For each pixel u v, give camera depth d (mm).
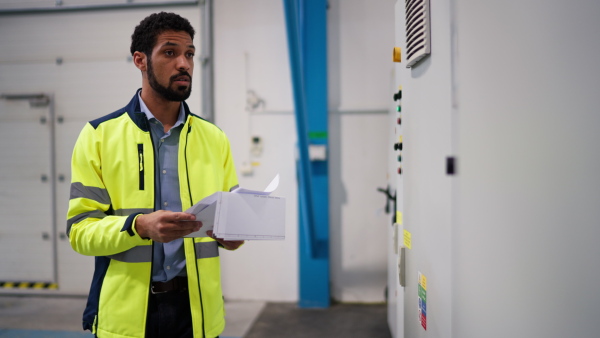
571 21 753
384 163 4008
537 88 806
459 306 1066
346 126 4023
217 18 4070
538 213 810
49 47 4262
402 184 1800
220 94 4098
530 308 827
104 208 1271
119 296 1235
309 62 3926
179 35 1302
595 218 735
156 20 1293
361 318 3639
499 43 888
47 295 4312
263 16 4035
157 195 1317
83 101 4246
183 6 4066
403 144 1745
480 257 972
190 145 1375
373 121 4000
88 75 4227
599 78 728
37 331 3377
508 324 880
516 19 842
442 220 1175
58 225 4305
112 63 4191
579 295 752
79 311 3861
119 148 1284
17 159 4344
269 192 1212
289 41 2732
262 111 4055
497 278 913
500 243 901
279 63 4035
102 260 1293
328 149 4016
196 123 1438
